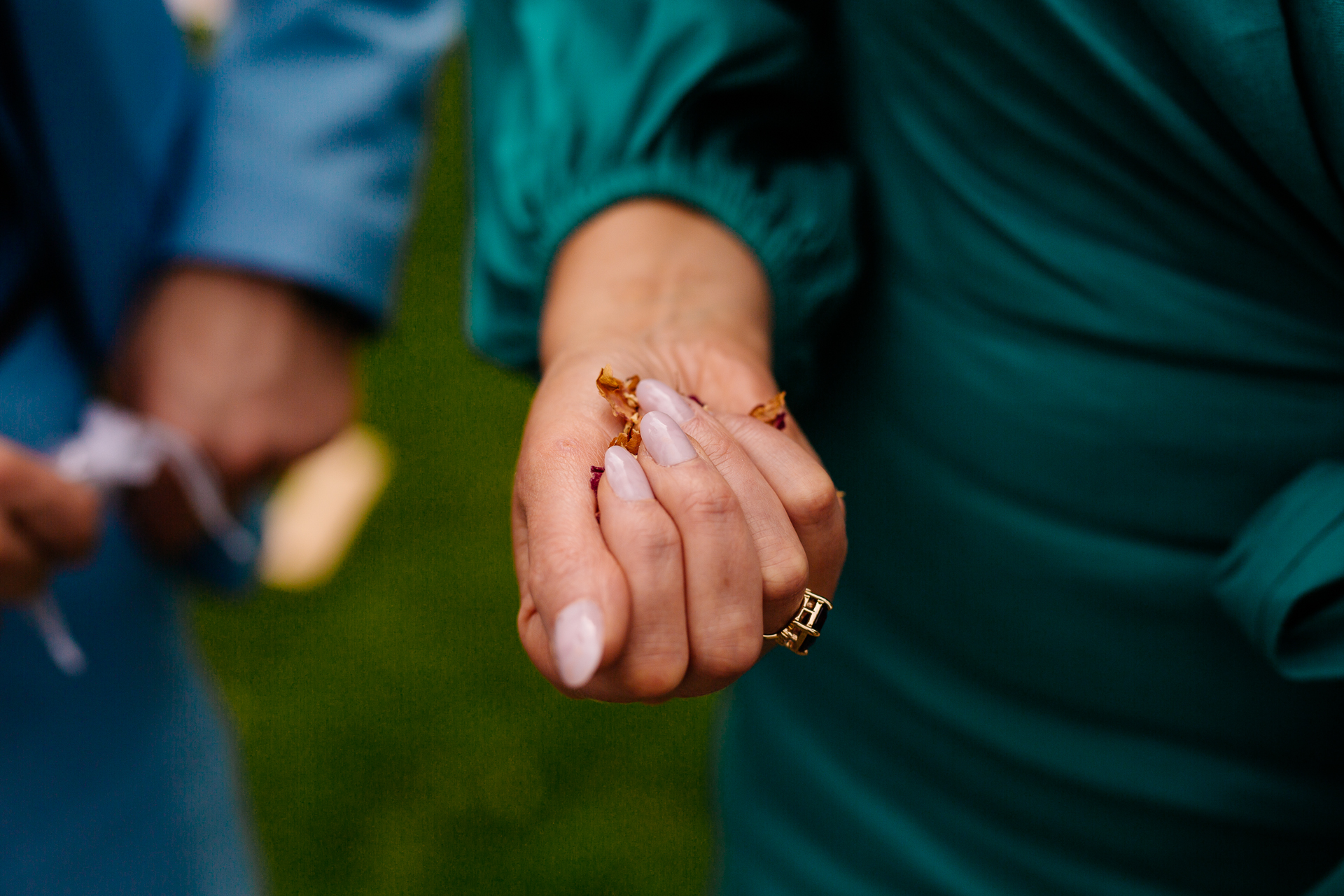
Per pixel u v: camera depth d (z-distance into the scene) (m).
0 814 0.72
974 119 0.59
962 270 0.61
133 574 0.79
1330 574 0.55
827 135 0.67
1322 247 0.54
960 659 0.67
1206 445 0.58
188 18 2.36
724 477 0.49
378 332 0.91
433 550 1.64
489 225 0.65
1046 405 0.60
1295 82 0.52
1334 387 0.57
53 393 0.76
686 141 0.62
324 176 0.83
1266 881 0.64
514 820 1.33
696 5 0.61
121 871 0.80
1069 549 0.62
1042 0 0.56
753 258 0.61
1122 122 0.56
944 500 0.65
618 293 0.59
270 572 1.56
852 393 0.67
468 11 0.70
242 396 0.81
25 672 0.71
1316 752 0.62
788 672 0.77
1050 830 0.67
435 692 1.46
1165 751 0.64
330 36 0.85
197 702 0.92
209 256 0.79
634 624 0.48
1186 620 0.61
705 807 1.35
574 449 0.51
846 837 0.76
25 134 0.72
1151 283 0.57
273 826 1.32
